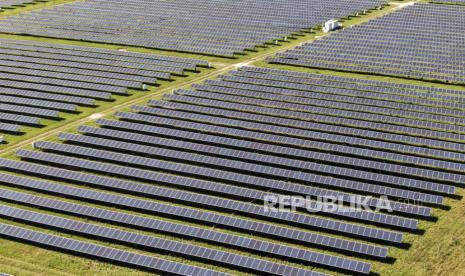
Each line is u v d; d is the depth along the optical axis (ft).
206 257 153.79
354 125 234.79
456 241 160.66
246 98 263.29
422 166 202.18
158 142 221.25
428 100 257.75
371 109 249.14
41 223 169.89
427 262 152.35
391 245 159.74
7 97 266.36
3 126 236.02
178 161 209.67
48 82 286.66
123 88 274.77
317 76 290.56
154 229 167.02
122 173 197.88
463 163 202.08
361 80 282.97
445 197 184.14
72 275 149.89
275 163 204.33
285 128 231.30
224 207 177.06
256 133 226.17
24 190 190.49
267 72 297.94
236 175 194.90
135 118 243.19
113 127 236.43
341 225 165.68
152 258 152.87
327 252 157.58
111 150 219.20
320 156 207.21
